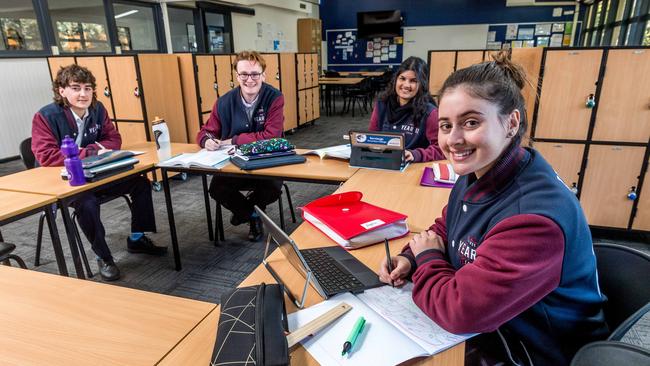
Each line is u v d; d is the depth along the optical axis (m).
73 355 0.77
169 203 2.30
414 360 0.74
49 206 1.69
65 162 1.82
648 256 0.91
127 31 6.07
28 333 0.83
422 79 2.18
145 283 2.29
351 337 0.77
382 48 11.09
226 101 2.61
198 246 2.75
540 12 9.62
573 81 2.54
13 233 2.95
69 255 2.60
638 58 2.39
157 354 0.77
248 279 1.02
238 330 0.70
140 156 2.39
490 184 0.82
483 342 0.89
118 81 3.83
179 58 4.22
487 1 9.89
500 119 0.76
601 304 0.87
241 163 2.04
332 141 5.83
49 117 2.24
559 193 0.74
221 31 7.71
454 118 0.78
